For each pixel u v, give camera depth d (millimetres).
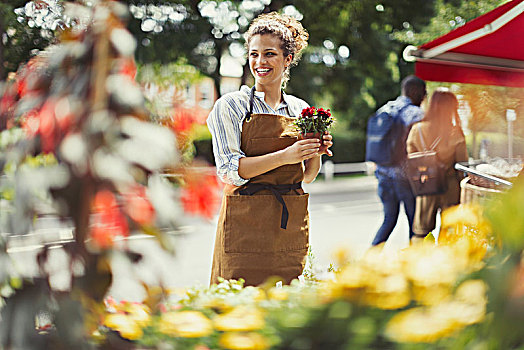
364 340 1066
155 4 15711
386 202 5668
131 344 1118
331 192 17781
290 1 17797
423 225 5500
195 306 1402
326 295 1163
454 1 13828
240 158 2811
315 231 10266
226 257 2822
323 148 2850
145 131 942
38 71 984
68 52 968
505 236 1095
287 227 2846
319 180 20812
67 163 922
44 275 971
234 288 1763
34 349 973
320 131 2848
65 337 967
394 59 19562
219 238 2865
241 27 18062
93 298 985
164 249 962
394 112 5484
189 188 981
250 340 1112
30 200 931
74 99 938
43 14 1011
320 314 1114
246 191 2844
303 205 2910
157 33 16203
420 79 5633
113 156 919
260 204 2803
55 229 949
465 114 8383
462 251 1168
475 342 1035
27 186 923
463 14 13414
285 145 2863
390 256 1290
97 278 967
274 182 2846
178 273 1027
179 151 982
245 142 2861
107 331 1125
